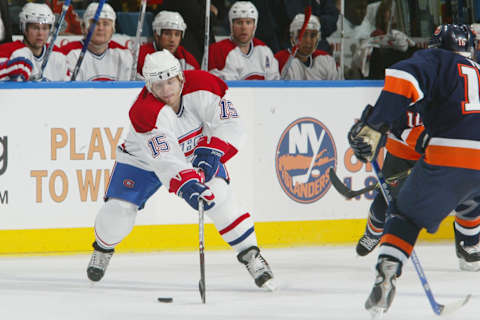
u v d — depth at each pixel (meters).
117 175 13.19
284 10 21.08
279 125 17.34
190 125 12.54
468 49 11.87
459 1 21.02
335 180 13.49
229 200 12.90
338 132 17.70
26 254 16.41
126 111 16.67
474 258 14.70
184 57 19.17
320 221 17.66
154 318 11.00
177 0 20.00
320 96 17.53
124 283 13.73
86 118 16.50
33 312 11.48
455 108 10.79
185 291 13.01
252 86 17.14
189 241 17.12
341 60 20.05
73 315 11.26
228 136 12.55
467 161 10.74
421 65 10.71
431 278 14.11
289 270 14.88
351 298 12.36
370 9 21.55
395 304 11.93
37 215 16.41
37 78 17.06
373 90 17.83
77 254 16.58
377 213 15.36
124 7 21.70
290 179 17.45
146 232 16.88
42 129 16.30
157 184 13.36
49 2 20.97
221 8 22.06
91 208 16.66
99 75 18.56
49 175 16.41
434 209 10.91
